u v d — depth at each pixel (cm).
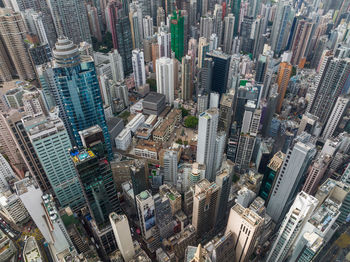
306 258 19775
